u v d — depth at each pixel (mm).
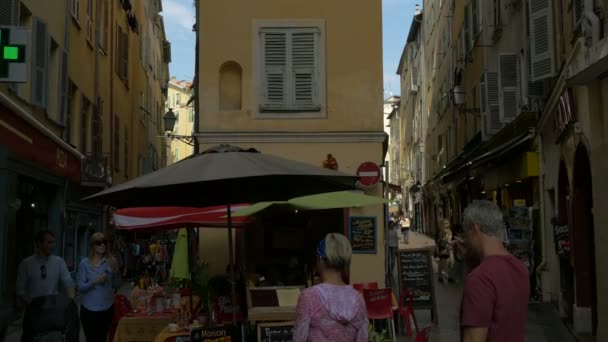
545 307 13453
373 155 12359
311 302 4070
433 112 37812
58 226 16359
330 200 9445
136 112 29844
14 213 12547
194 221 8961
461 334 3365
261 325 6535
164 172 5590
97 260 8211
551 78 13000
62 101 16094
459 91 25547
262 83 12562
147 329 7816
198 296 7422
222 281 7078
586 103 9430
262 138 12383
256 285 10039
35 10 13977
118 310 8250
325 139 12359
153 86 38312
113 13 23609
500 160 18156
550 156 13547
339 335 4035
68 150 16859
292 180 5699
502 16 18156
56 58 15789
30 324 6176
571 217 10812
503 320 3287
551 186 13516
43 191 15922
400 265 11820
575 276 10727
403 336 10672
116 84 24266
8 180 12148
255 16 12688
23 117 12891
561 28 11664
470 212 3582
